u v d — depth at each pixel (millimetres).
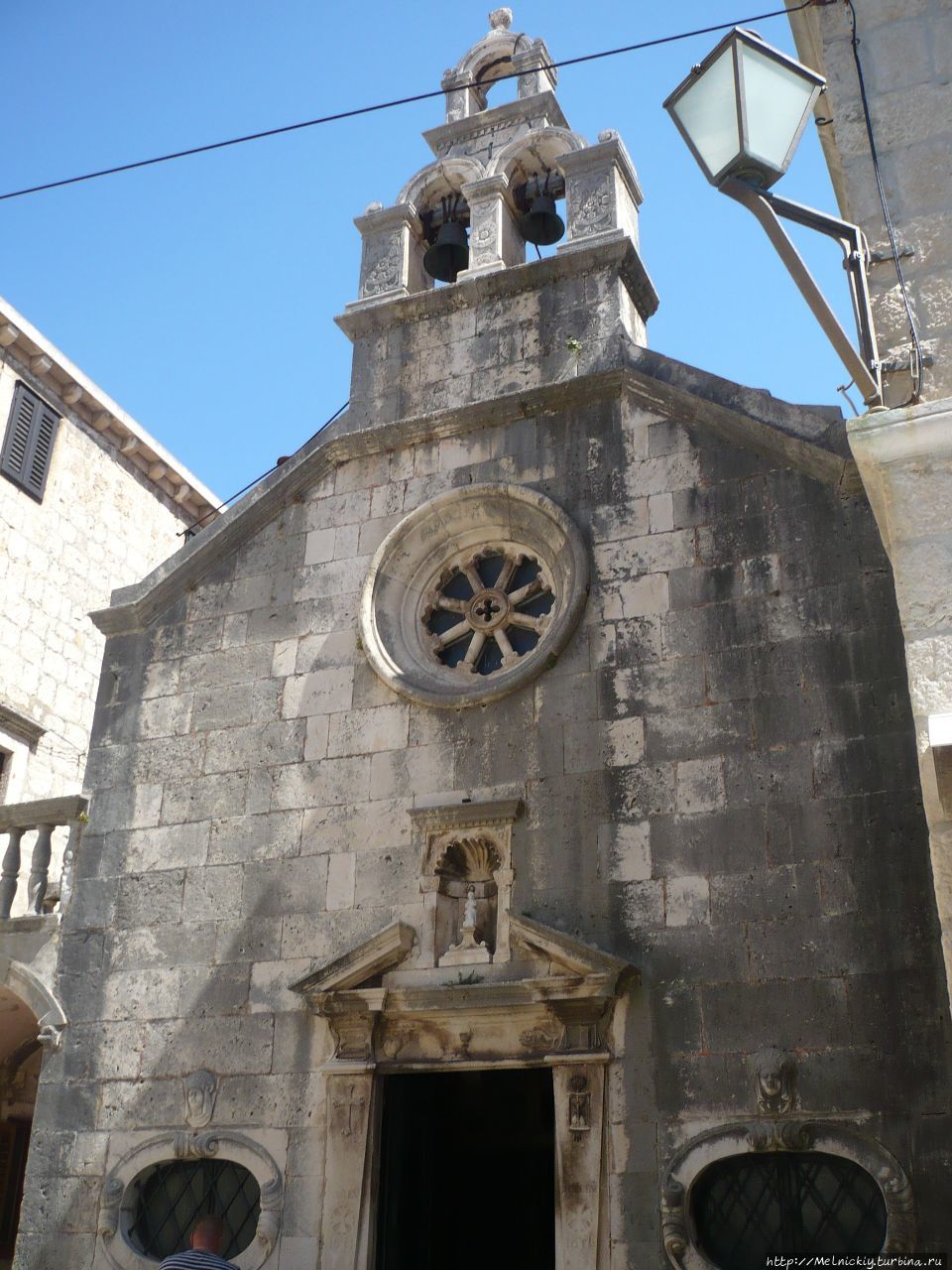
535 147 15609
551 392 13383
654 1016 10484
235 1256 11055
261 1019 11859
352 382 14773
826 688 10969
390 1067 11211
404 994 11242
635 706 11648
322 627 13438
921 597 6871
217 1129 11586
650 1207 9914
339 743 12766
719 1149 9844
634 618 12008
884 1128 9430
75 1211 11797
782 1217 9602
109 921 12938
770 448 12062
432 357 14477
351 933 11859
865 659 10922
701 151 7359
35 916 13258
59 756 19266
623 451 12844
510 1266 12617
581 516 12750
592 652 12055
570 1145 10336
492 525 13367
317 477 14336
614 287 13891
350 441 14211
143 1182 11789
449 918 11664
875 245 7988
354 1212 10758
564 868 11312
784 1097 9789
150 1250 11453
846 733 10742
